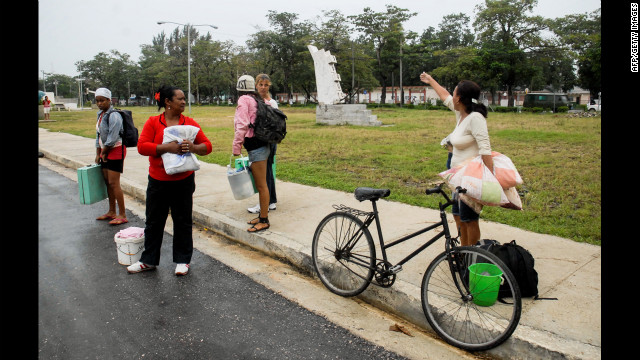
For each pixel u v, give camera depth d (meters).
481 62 47.50
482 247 3.58
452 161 4.00
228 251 5.13
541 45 46.41
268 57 66.38
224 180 8.40
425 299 3.37
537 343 2.89
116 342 3.18
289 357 3.05
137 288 4.09
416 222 5.50
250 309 3.73
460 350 3.20
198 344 3.18
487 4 46.75
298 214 5.98
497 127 19.11
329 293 4.11
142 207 7.14
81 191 5.88
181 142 4.09
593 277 3.85
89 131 19.58
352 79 57.97
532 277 3.43
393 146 12.80
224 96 109.75
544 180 7.85
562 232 4.99
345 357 3.07
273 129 4.92
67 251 5.06
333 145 13.20
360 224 3.81
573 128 18.39
